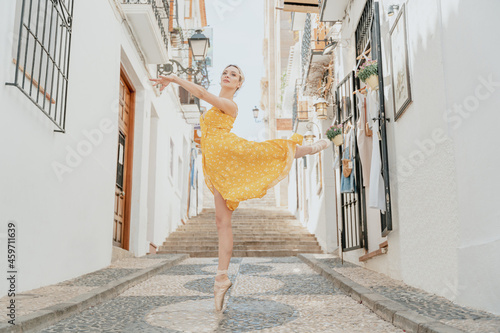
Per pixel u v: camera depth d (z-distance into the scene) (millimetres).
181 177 15805
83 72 6113
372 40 6809
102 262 6953
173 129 14031
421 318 3215
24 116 4457
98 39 6770
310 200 14398
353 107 7637
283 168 3666
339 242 9711
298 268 7723
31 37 4801
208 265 8180
